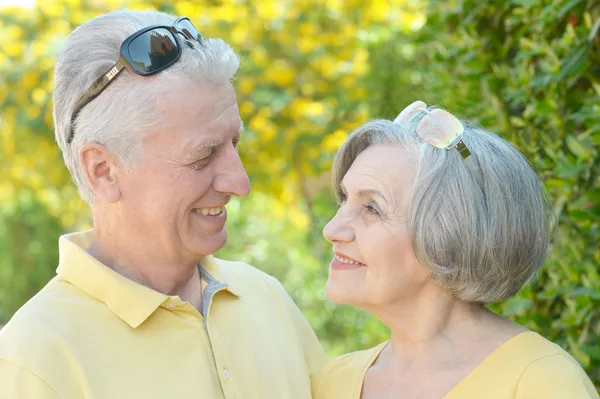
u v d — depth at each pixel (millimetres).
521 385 1817
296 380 2236
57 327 1915
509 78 2904
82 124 2012
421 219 1870
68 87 2021
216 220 2119
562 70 2494
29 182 7980
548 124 2697
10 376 1818
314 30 6410
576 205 2465
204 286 2252
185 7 6109
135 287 2008
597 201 2426
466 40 3029
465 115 3010
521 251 1900
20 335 1881
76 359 1887
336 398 2158
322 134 6426
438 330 1983
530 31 2844
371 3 6172
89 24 2029
